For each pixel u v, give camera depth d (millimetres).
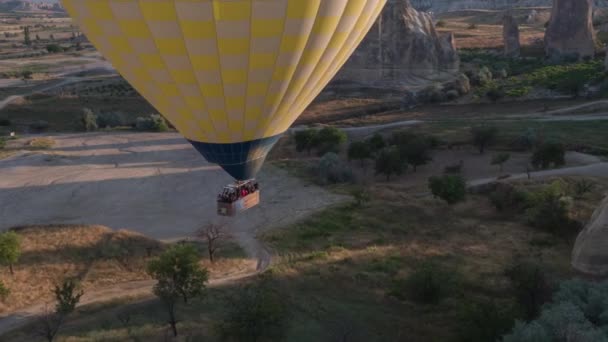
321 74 23172
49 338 25266
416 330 26359
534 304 25734
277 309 25672
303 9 19516
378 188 51938
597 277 30672
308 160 64438
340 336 25453
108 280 33750
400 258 35219
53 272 34219
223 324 25953
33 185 56750
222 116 22344
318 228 41719
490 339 23391
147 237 40438
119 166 63938
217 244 39781
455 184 44938
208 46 19594
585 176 48031
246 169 24906
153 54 20297
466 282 31000
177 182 57250
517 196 43219
